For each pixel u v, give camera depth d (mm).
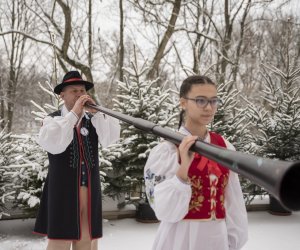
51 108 4750
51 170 3104
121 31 12078
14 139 4996
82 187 3094
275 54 17406
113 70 15867
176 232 1824
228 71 15773
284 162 741
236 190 1949
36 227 3227
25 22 16781
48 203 3096
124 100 5797
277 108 6508
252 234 4895
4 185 4570
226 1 13531
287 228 5203
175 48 13164
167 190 1638
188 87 1839
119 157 5215
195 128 1909
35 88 20156
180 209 1655
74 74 3180
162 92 5887
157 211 1698
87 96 2977
